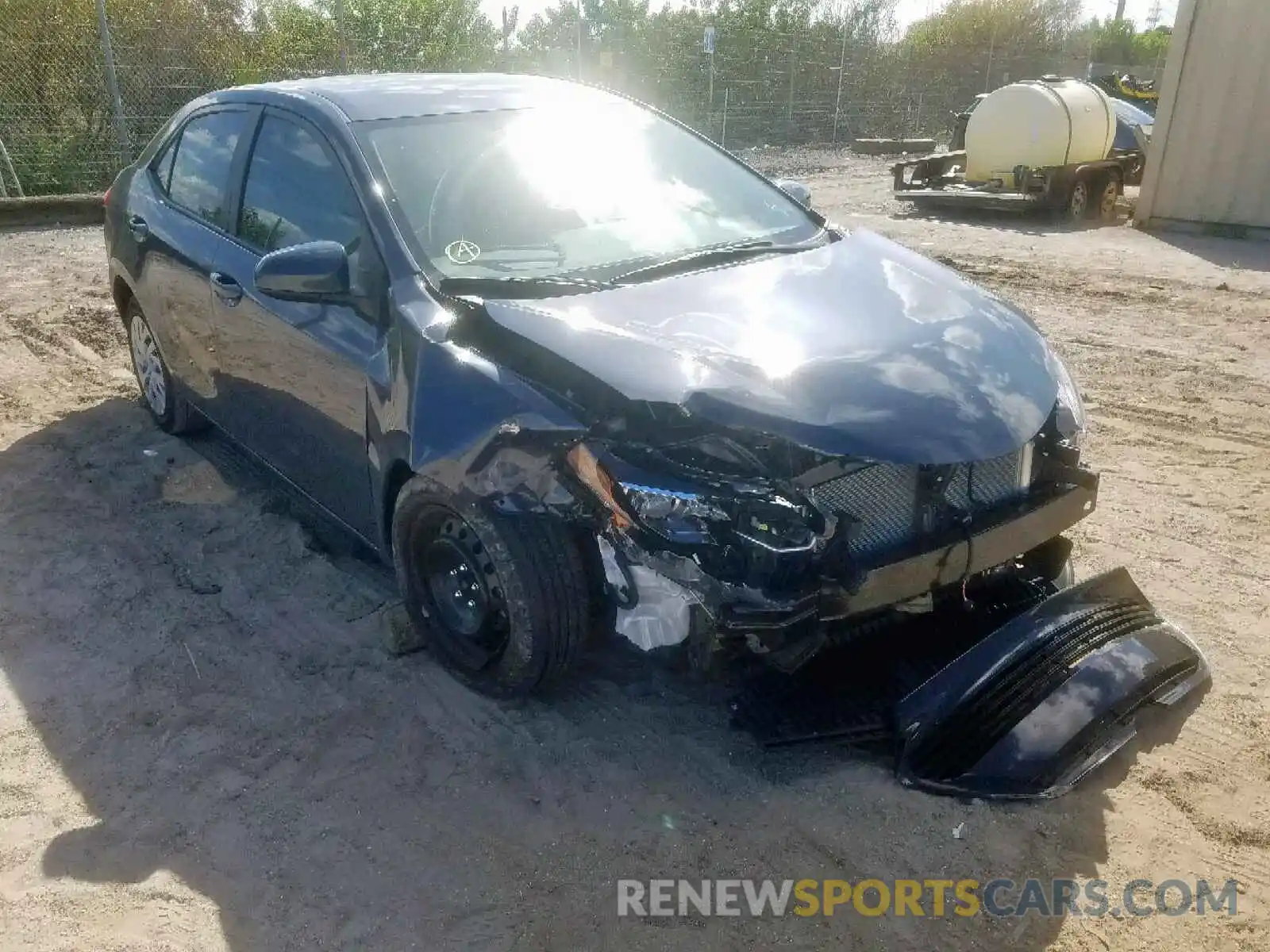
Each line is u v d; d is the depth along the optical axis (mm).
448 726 3316
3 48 12633
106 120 13461
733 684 3150
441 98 4145
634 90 19500
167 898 2691
